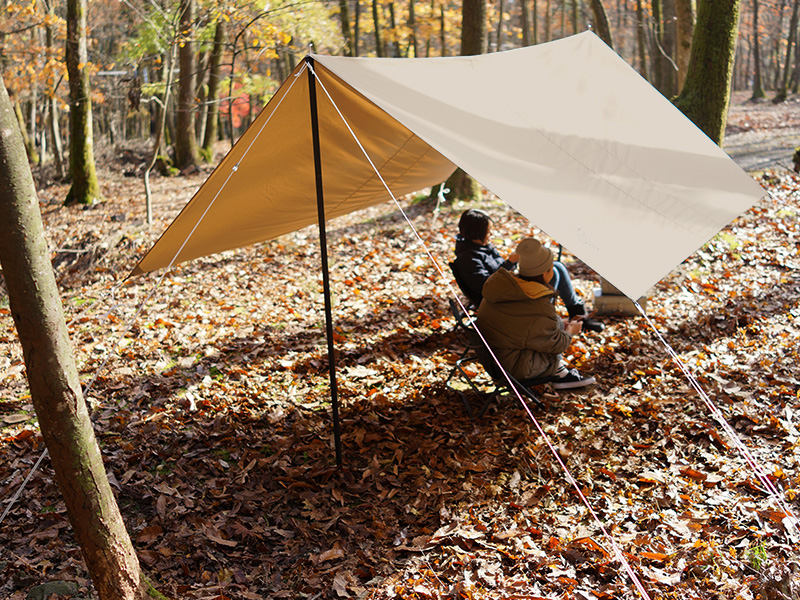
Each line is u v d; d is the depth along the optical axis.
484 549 3.18
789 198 9.03
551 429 4.18
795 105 27.98
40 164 22.20
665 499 3.41
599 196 3.49
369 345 5.65
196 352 5.65
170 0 11.05
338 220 10.57
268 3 11.22
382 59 3.77
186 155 19.70
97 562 2.50
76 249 8.75
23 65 16.89
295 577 3.08
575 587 2.87
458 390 4.61
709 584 2.82
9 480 3.79
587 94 4.31
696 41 8.01
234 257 8.49
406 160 4.96
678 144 4.15
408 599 2.88
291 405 4.71
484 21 10.04
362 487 3.72
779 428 3.88
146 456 4.04
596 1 13.67
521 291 4.23
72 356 2.33
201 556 3.19
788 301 5.74
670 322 5.67
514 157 3.47
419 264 7.70
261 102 23.62
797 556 2.89
